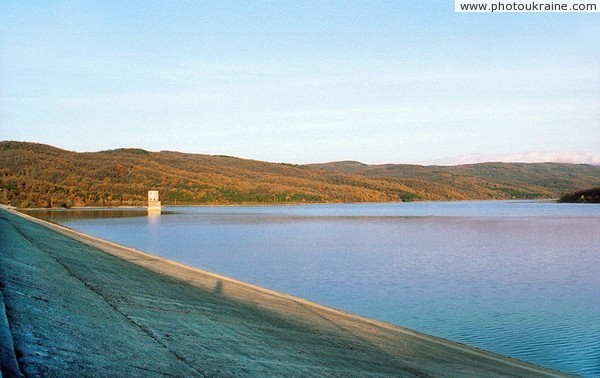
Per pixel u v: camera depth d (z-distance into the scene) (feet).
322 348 39.14
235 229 221.05
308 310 57.21
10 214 146.41
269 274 96.07
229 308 49.06
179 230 211.82
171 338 31.86
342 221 288.71
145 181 540.93
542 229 220.64
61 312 29.68
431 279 91.04
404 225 251.80
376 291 79.30
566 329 57.72
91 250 83.76
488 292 78.79
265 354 33.60
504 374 40.34
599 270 103.14
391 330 52.49
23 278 36.01
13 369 18.84
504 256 125.90
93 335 27.14
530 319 61.93
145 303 41.63
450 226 243.60
